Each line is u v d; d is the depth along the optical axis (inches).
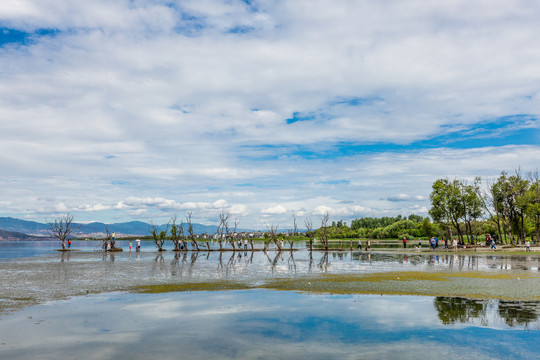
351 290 812.6
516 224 3405.5
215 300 701.9
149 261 1819.6
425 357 394.0
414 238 7017.7
